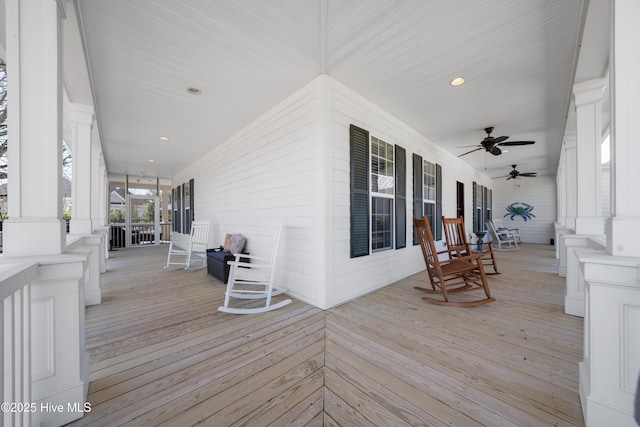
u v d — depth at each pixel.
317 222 2.92
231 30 2.20
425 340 2.10
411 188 4.50
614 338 1.18
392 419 1.29
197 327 2.36
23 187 1.35
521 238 10.26
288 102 3.40
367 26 2.15
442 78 2.95
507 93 3.29
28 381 1.09
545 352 1.91
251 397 1.44
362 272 3.37
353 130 3.19
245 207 4.52
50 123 1.41
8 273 0.90
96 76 2.88
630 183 1.24
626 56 1.26
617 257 1.22
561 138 5.07
